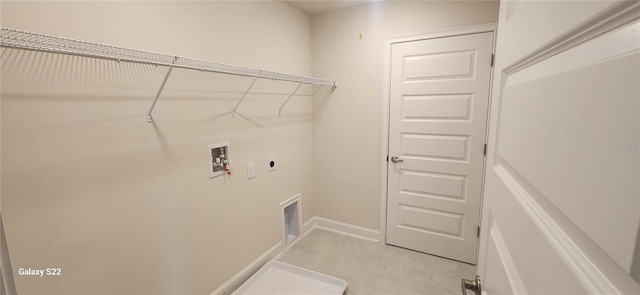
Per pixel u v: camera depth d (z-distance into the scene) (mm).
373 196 2734
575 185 308
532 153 442
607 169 251
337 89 2727
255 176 2170
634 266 221
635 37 218
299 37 2584
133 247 1393
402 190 2586
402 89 2432
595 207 271
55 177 1090
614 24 246
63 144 1102
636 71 213
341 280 2070
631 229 222
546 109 389
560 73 347
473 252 2377
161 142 1471
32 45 855
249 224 2156
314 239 2822
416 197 2537
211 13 1697
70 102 1107
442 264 2395
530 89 461
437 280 2174
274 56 2273
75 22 1102
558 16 361
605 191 255
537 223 417
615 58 240
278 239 2504
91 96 1169
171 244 1582
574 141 310
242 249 2109
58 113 1077
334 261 2438
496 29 2039
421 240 2574
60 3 1057
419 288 2082
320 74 2785
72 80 1106
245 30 1965
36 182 1043
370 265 2379
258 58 2100
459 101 2236
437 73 2279
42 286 1094
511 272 551
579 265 299
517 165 523
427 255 2535
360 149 2717
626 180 226
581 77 295
